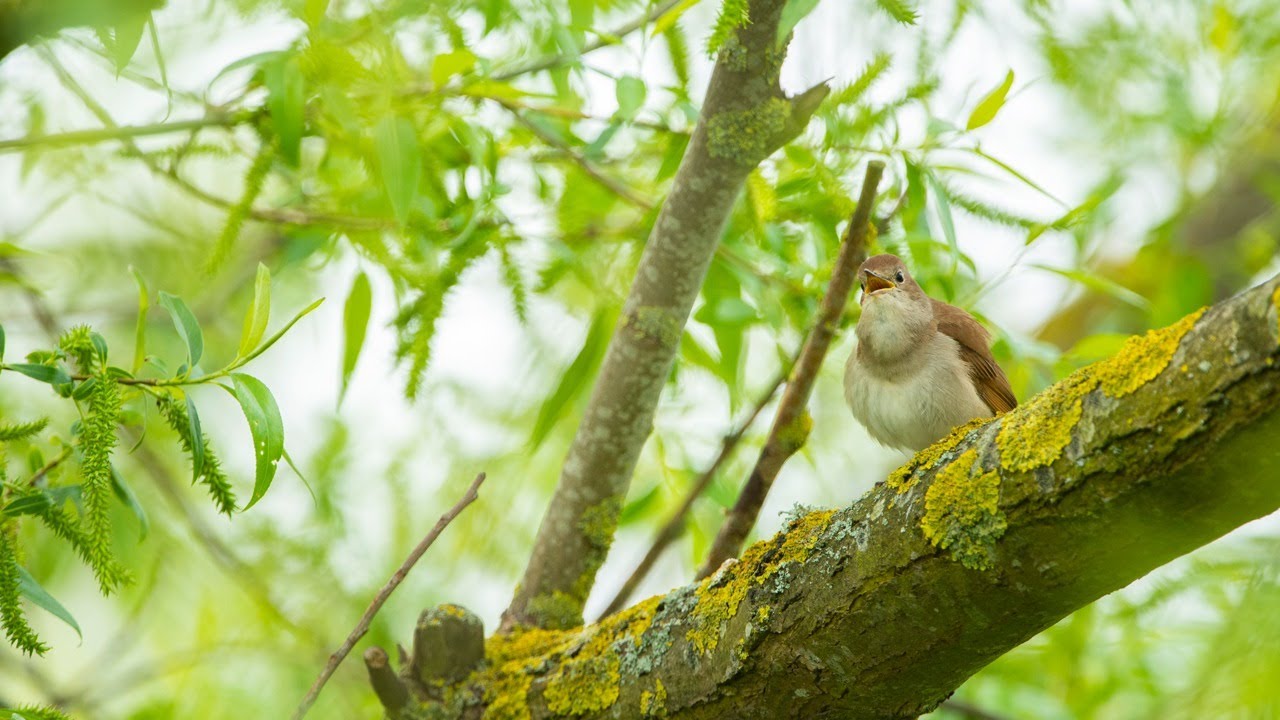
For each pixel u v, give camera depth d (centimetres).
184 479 1109
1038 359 918
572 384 909
